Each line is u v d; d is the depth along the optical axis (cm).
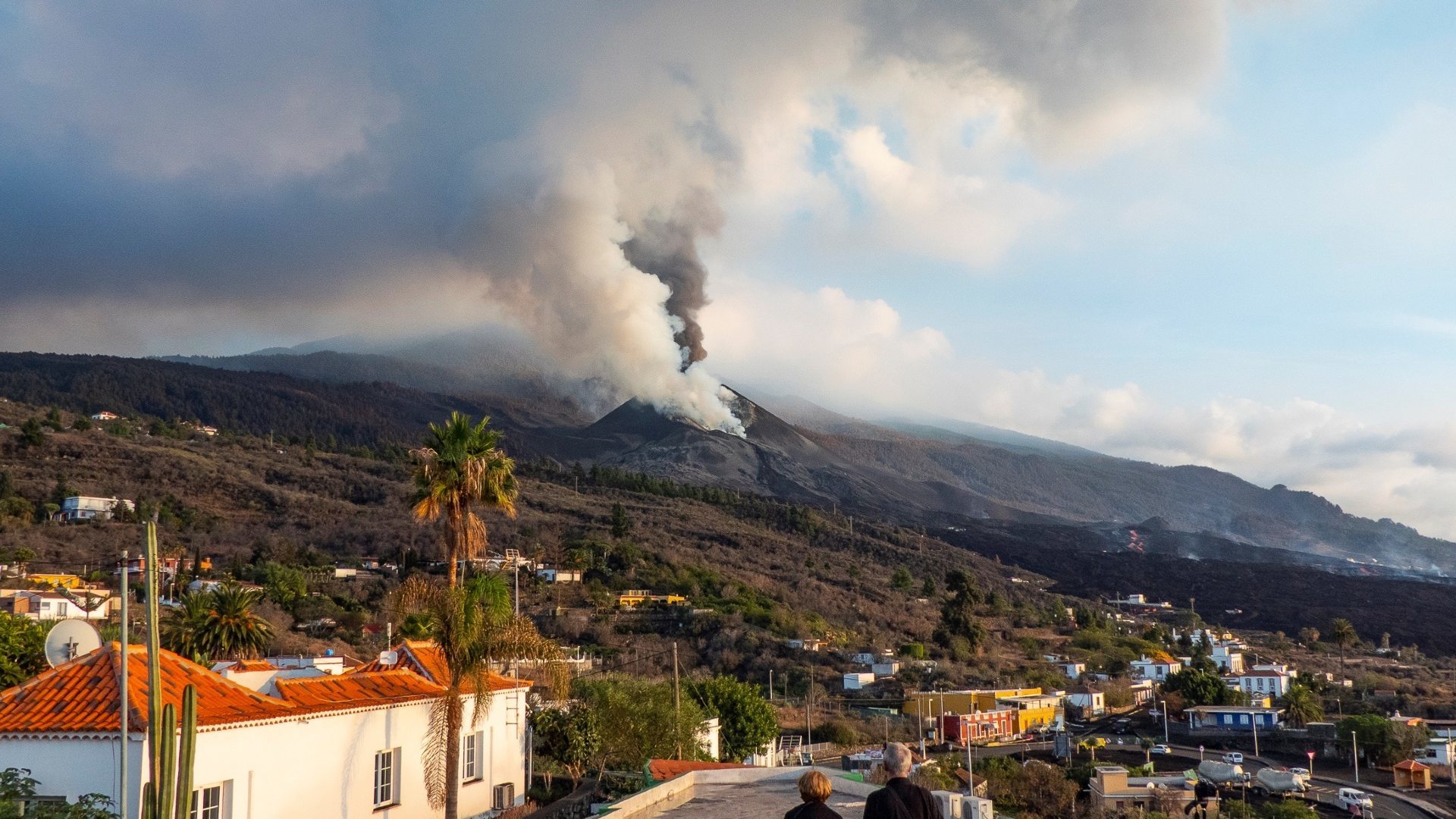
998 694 11919
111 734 2097
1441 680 17375
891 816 850
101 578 11850
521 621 3000
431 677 3284
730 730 6581
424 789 2998
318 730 2580
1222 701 12562
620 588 15938
